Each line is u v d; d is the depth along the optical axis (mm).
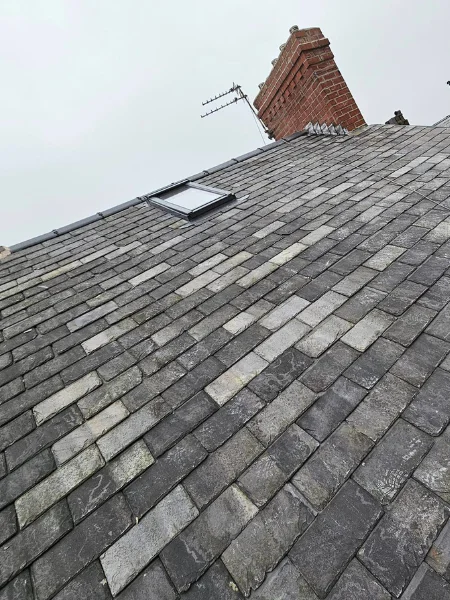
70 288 3359
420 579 1041
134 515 1383
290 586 1101
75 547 1319
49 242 4848
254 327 2229
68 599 1181
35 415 1947
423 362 1686
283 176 4887
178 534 1296
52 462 1663
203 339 2244
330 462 1408
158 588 1164
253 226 3625
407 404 1532
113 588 1187
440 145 4152
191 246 3609
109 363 2229
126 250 3957
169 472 1513
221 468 1483
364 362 1783
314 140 6227
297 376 1812
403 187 3414
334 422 1550
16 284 3709
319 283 2457
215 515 1326
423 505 1199
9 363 2428
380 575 1072
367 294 2219
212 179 5727
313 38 5863
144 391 1958
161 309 2676
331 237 2967
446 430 1395
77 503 1465
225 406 1755
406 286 2176
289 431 1564
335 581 1086
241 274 2844
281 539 1216
